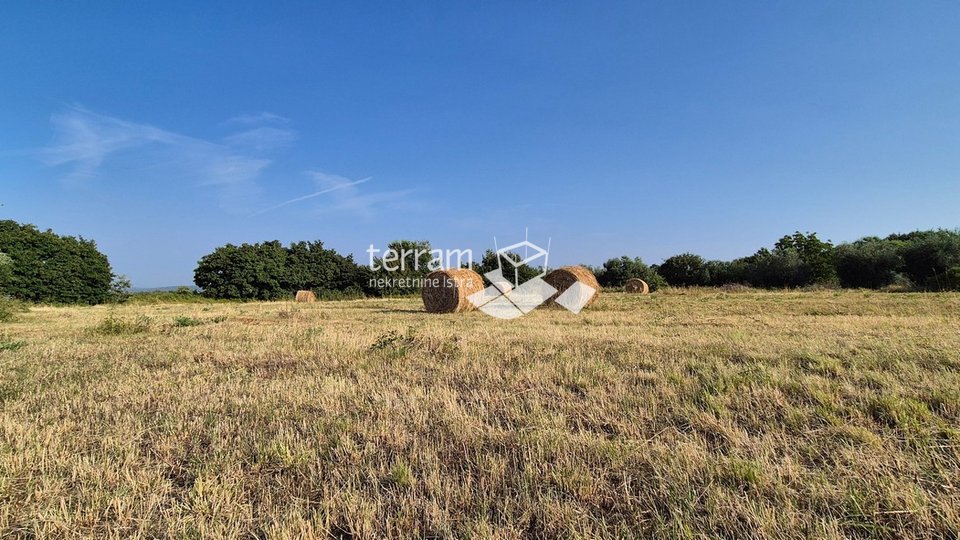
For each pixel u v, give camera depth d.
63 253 33.19
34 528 2.45
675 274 45.25
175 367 6.46
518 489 2.79
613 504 2.66
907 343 6.70
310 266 42.31
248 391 5.07
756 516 2.41
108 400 4.86
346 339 8.65
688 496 2.63
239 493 2.80
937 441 3.29
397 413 4.17
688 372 5.55
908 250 32.38
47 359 7.19
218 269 39.16
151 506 2.65
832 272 36.69
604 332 9.34
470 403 4.52
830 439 3.43
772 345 7.03
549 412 4.15
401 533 2.38
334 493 2.77
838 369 5.21
